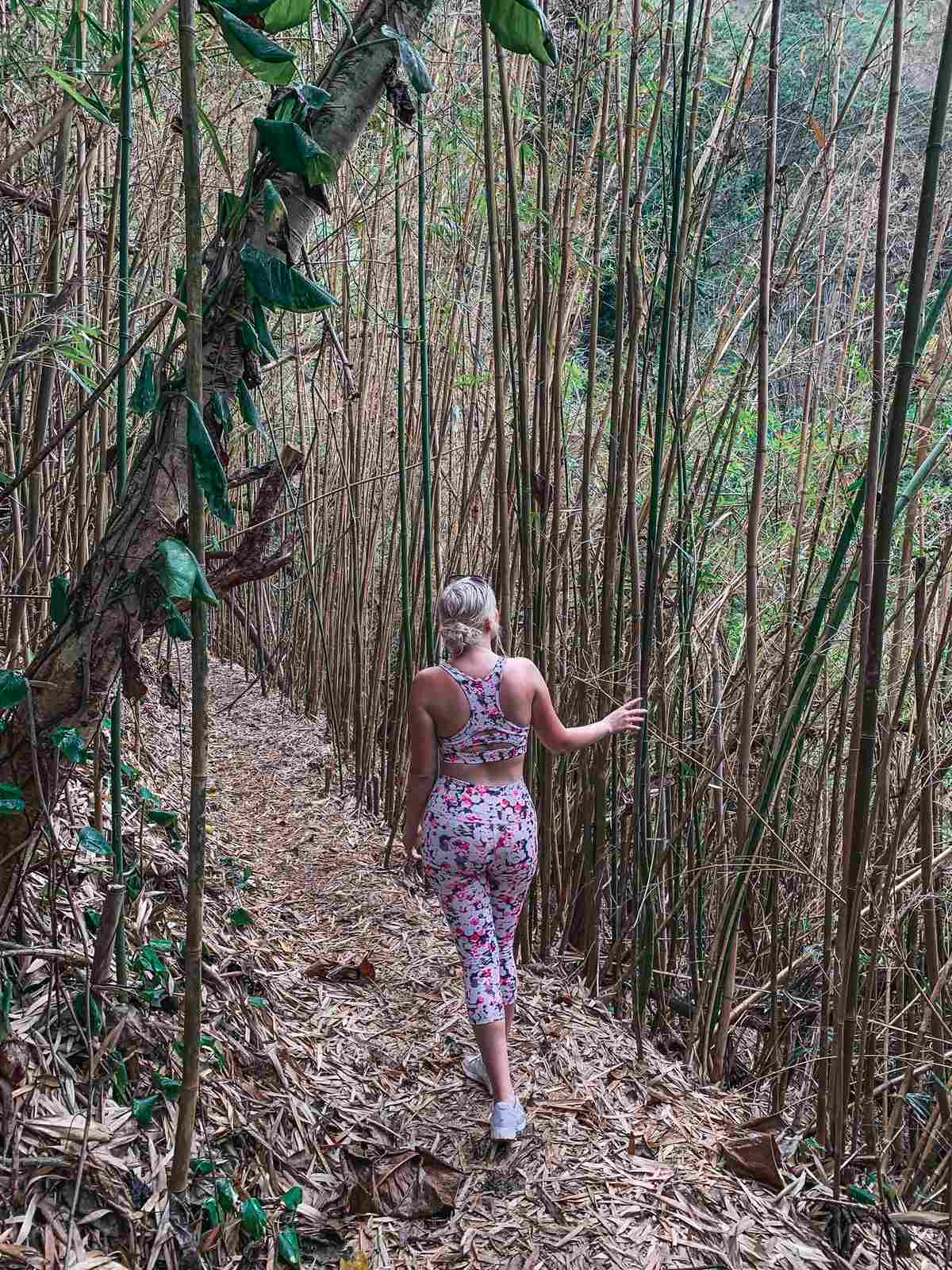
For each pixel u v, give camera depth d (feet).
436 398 12.64
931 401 7.16
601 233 8.45
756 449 7.05
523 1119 6.68
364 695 13.93
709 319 10.13
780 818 8.63
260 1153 5.99
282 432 17.02
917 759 7.25
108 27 6.93
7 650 7.00
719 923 8.18
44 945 6.10
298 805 13.57
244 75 9.68
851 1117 7.74
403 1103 7.09
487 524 12.78
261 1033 7.06
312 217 4.83
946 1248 6.45
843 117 8.00
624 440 8.76
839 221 9.37
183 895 7.84
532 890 9.42
